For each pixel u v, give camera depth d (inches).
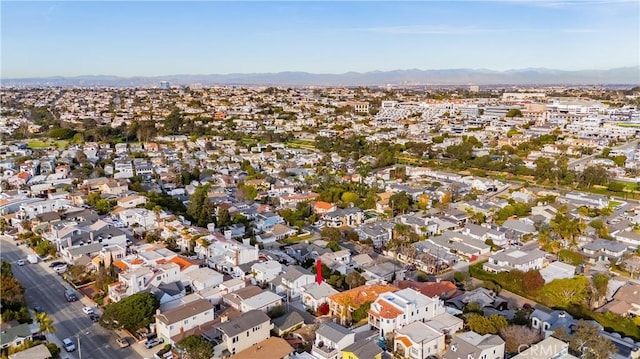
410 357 2861.7
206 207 5600.4
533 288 3900.1
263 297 3503.9
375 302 3277.6
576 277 3949.3
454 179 7849.4
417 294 3380.9
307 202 6323.8
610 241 4936.0
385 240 5191.9
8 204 5807.1
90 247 4500.5
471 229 5251.0
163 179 7800.2
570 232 4923.7
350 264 4397.1
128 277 3686.0
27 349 2920.8
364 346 2822.3
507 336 2942.9
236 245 4414.4
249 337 2987.2
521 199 6540.4
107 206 5831.7
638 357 2955.2
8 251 4768.7
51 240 4751.5
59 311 3585.1
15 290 3548.2
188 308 3245.6
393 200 6186.0
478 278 4296.3
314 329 3230.8
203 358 2770.7
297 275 3801.7
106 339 3208.7
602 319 3462.1
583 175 7519.7
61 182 7086.6
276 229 5315.0
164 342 3125.0
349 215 5797.2
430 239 5059.1
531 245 5036.9
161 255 4178.2
